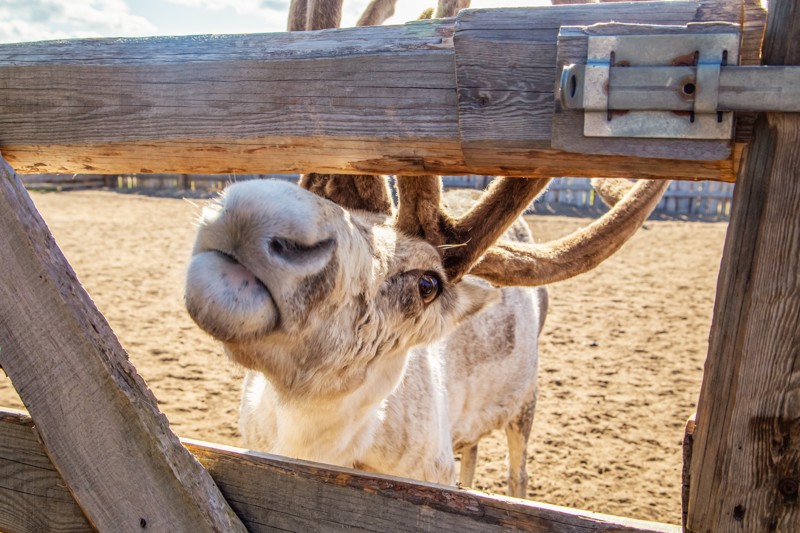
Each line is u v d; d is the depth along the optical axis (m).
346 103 1.45
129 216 16.17
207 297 1.50
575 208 19.05
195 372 6.30
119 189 22.67
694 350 7.30
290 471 1.67
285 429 2.44
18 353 1.67
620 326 8.19
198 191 22.20
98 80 1.61
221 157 1.60
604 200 3.19
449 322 2.53
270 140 1.52
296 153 1.53
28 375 1.67
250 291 1.52
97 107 1.62
